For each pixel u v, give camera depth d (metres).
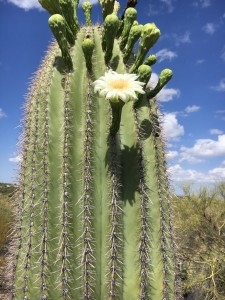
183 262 1.49
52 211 0.58
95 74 0.65
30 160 0.60
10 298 0.59
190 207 1.76
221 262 1.48
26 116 0.65
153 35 0.62
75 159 0.59
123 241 0.59
